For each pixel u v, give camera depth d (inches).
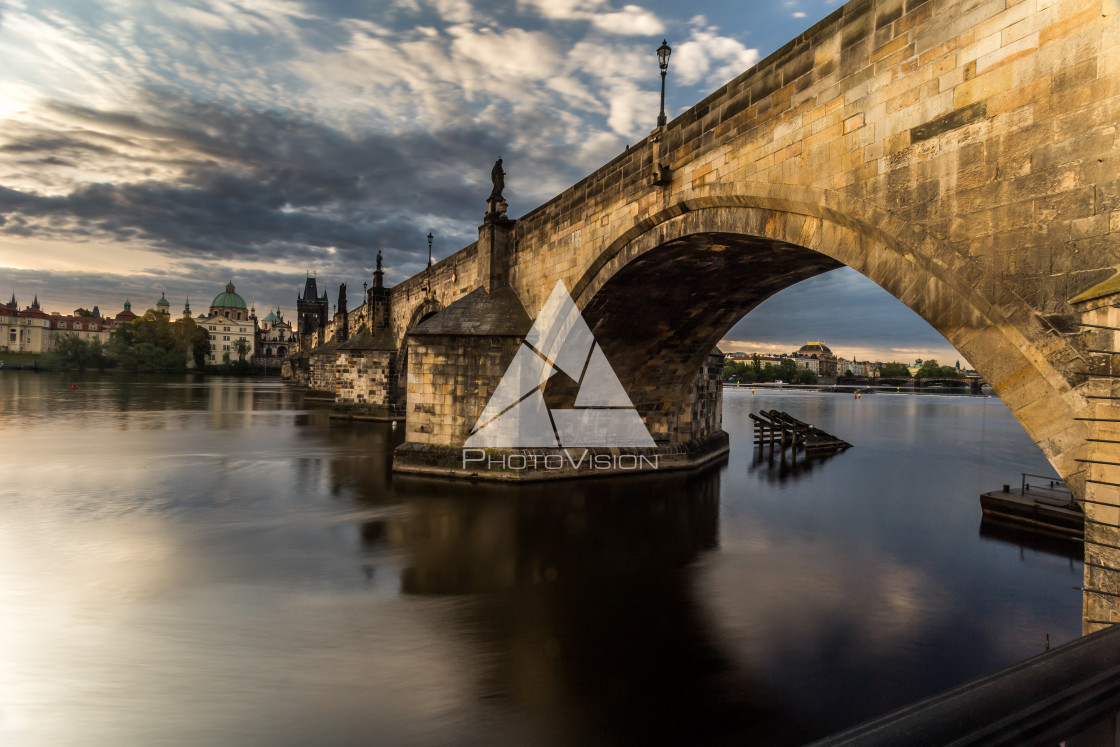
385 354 2111.2
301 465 1214.3
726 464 1389.0
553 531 800.3
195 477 1088.2
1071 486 317.4
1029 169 344.8
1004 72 359.3
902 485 1171.3
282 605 544.7
